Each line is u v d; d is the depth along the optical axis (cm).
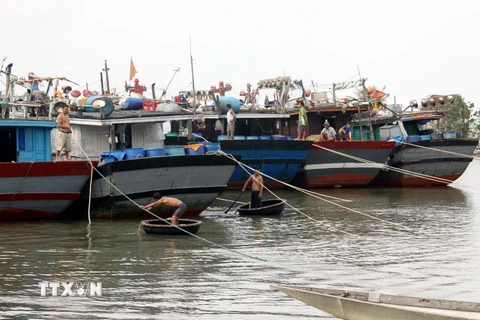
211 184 2597
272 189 3828
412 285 1536
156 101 3572
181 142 3512
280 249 1964
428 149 3966
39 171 2358
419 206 3084
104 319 1254
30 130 2573
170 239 2117
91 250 1925
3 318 1254
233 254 1880
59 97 3247
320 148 3625
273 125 4028
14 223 2450
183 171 2530
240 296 1412
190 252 1905
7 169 2305
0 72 2716
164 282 1539
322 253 1906
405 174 4016
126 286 1501
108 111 2973
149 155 2552
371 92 4344
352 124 4475
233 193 3619
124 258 1812
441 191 3834
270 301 1371
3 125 2505
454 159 4044
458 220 2606
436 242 2098
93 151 3033
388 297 1231
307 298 1315
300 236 2206
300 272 1658
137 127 3192
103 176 2477
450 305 1177
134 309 1320
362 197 3472
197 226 2200
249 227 2397
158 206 2516
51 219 2545
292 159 3447
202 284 1520
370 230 2344
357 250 1955
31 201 2409
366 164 3772
